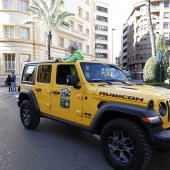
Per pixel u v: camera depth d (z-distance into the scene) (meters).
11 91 18.78
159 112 3.20
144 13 67.19
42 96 5.12
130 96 3.33
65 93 4.41
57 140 4.88
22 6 26.05
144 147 3.08
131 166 3.18
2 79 25.03
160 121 3.12
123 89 3.66
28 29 26.45
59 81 4.68
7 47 24.95
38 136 5.16
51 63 4.97
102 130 3.61
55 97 4.69
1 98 13.18
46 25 25.28
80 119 4.08
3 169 3.47
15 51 25.14
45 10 24.94
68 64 4.46
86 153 4.14
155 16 66.25
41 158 3.90
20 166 3.58
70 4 34.22
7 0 25.17
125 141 3.32
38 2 27.86
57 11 25.55
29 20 24.73
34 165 3.61
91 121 3.84
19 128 5.86
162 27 65.19
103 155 3.74
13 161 3.77
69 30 33.06
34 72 5.55
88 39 40.03
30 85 5.62
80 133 5.43
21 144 4.61
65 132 5.50
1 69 25.03
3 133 5.39
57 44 31.17
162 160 3.82
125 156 3.35
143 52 67.88
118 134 3.42
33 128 5.69
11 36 25.53
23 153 4.12
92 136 5.20
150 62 14.17
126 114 3.33
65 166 3.58
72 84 4.02
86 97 3.94
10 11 24.97
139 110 3.13
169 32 65.19
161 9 65.06
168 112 3.34
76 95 4.14
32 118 5.50
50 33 25.59
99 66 4.57
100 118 3.62
